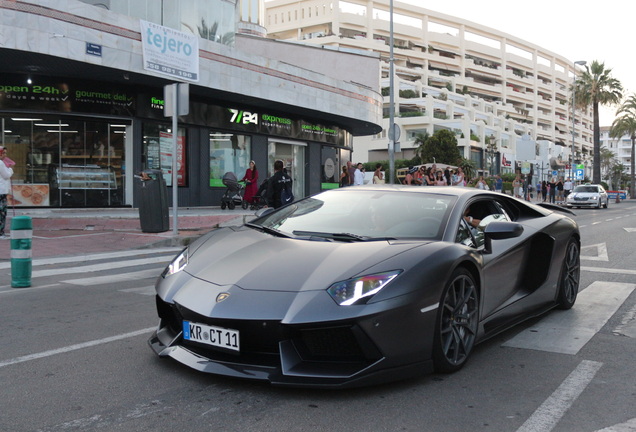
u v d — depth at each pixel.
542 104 131.50
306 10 103.38
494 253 4.04
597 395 3.14
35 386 3.18
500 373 3.48
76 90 15.30
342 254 3.33
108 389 3.12
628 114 64.00
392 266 3.16
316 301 2.94
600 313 5.17
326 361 3.00
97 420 2.71
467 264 3.59
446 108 88.94
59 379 3.29
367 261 3.21
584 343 4.18
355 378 2.90
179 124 17.72
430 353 3.20
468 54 115.88
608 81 52.53
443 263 3.29
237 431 2.60
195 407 2.87
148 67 14.81
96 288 6.29
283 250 3.49
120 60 14.20
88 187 16.02
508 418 2.80
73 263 8.36
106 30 13.86
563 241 5.05
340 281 3.04
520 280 4.47
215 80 17.03
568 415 2.85
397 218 3.92
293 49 26.70
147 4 16.31
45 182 15.52
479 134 87.75
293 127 22.30
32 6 12.46
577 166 51.72
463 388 3.20
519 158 45.12
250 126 20.23
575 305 5.52
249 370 3.00
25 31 12.38
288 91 19.86
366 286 3.01
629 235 12.94
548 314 5.13
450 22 112.12
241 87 17.95
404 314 3.01
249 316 2.94
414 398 3.03
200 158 18.59
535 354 3.90
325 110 21.73
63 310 5.15
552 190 35.28
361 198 4.30
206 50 16.70
